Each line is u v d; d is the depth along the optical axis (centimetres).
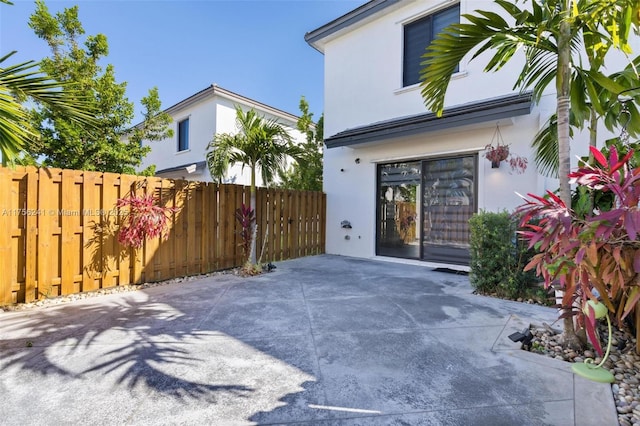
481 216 530
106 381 262
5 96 336
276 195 859
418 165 823
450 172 762
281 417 218
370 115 926
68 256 509
